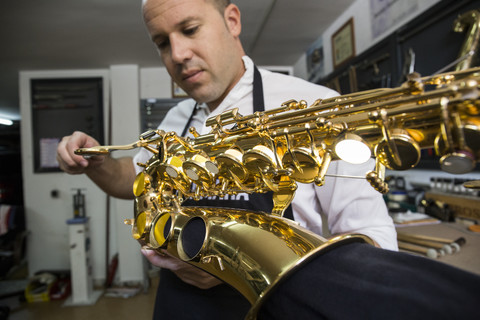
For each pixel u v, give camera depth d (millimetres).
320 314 380
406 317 319
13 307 3406
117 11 2574
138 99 3953
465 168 379
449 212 1725
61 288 3686
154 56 3646
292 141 585
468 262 1091
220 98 1108
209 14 922
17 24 2727
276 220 593
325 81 3016
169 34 926
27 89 3998
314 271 420
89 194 4098
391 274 363
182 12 884
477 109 362
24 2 2395
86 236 3631
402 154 427
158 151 756
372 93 476
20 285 3955
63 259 4129
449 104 363
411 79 401
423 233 1483
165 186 763
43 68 3900
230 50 982
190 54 915
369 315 339
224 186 687
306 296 397
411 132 437
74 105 3996
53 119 4012
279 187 656
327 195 898
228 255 561
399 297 332
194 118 1229
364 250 431
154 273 3941
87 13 2594
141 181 769
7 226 3773
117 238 3887
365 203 822
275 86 1040
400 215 1783
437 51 1720
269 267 482
